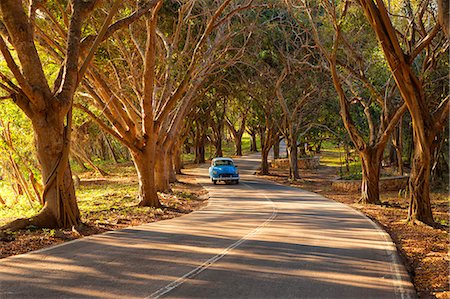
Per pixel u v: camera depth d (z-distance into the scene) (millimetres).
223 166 36812
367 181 24094
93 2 13781
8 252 9711
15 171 24438
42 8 16484
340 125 41938
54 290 6852
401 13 24141
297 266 8711
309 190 33219
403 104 22531
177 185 34125
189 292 6832
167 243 11086
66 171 13188
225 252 9992
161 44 27422
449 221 16750
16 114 21734
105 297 6531
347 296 6738
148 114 19953
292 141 41281
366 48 24016
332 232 13289
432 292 7418
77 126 41594
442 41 18578
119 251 9945
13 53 20031
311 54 29422
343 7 21719
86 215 16844
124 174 48344
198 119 56656
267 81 38094
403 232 14453
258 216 17344
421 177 16266
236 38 30109
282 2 23250
